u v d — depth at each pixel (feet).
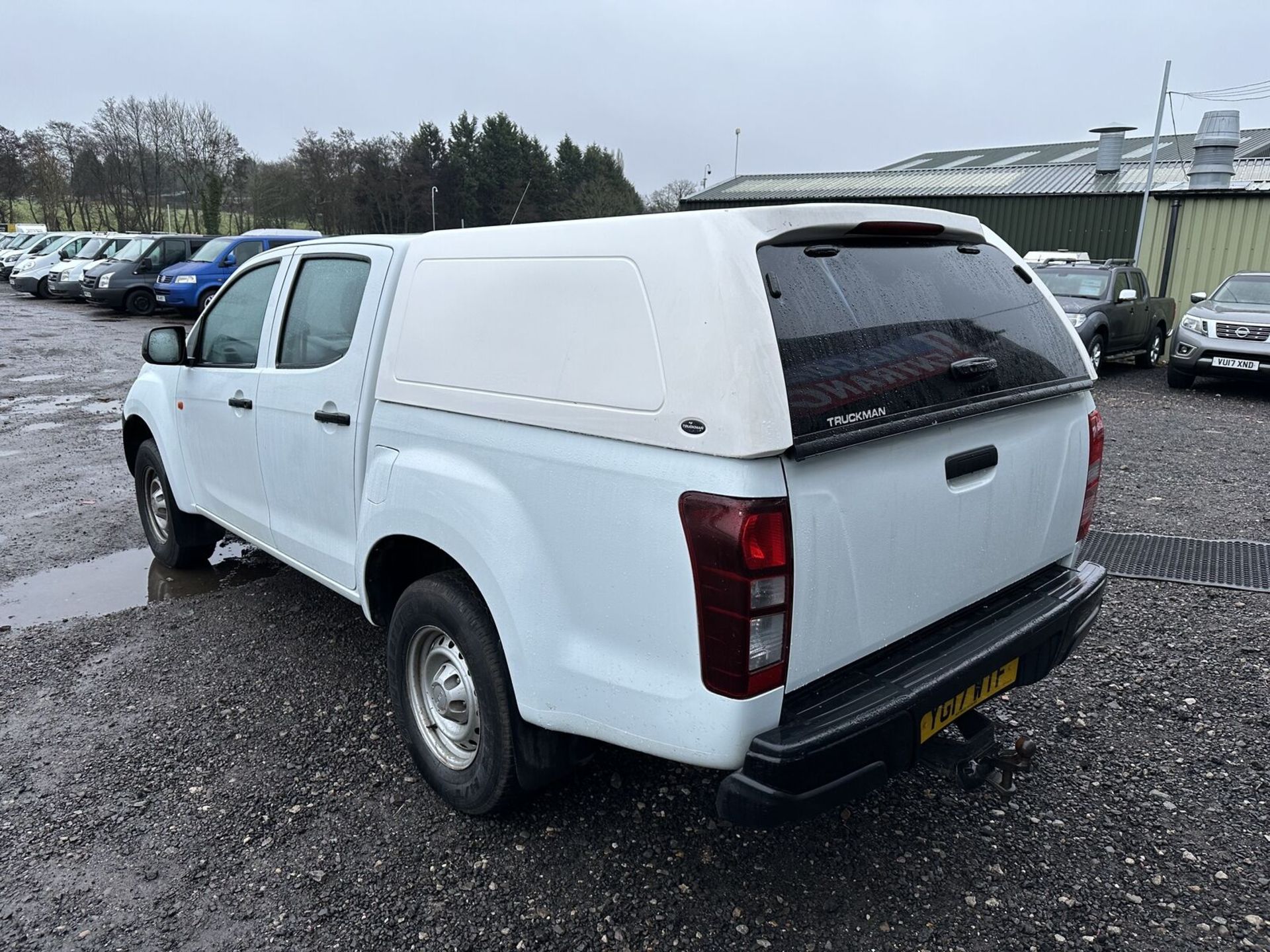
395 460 9.64
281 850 9.19
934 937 8.00
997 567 9.01
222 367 13.83
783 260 7.30
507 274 8.51
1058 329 9.89
